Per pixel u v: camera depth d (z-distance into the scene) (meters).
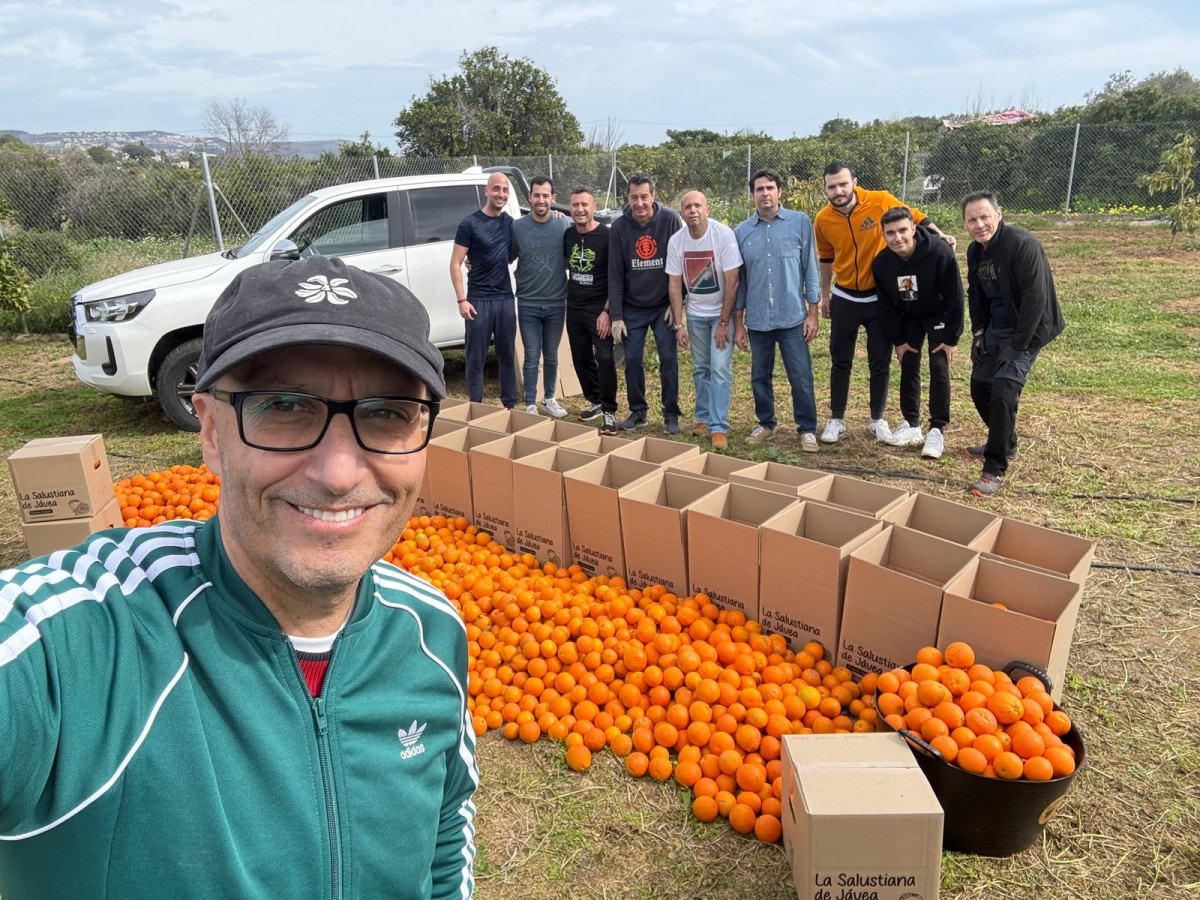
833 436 6.08
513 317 6.64
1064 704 3.12
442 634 1.30
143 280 6.89
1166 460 5.40
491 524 4.49
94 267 13.23
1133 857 2.43
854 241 5.65
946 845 2.48
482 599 3.80
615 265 6.19
